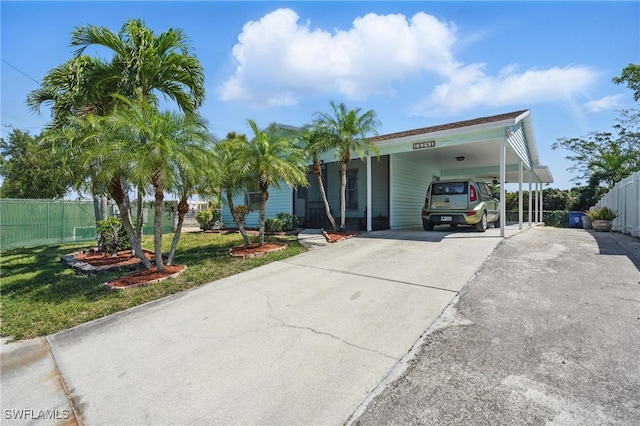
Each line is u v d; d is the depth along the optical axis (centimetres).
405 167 1305
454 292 445
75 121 664
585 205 2205
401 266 590
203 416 226
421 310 389
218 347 327
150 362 307
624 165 2173
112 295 513
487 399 225
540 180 1898
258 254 768
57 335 384
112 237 857
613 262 564
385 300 428
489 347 296
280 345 323
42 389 274
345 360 288
